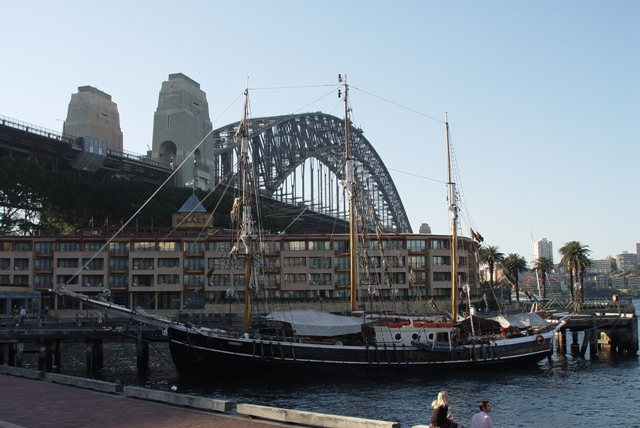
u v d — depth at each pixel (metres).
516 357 92.38
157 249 151.25
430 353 86.56
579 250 190.50
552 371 92.00
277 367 80.56
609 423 60.78
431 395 71.50
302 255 155.12
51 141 183.75
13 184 163.25
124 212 182.00
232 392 72.38
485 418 29.31
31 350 106.94
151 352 113.75
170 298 151.12
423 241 159.88
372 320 92.25
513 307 178.88
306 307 148.50
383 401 67.75
